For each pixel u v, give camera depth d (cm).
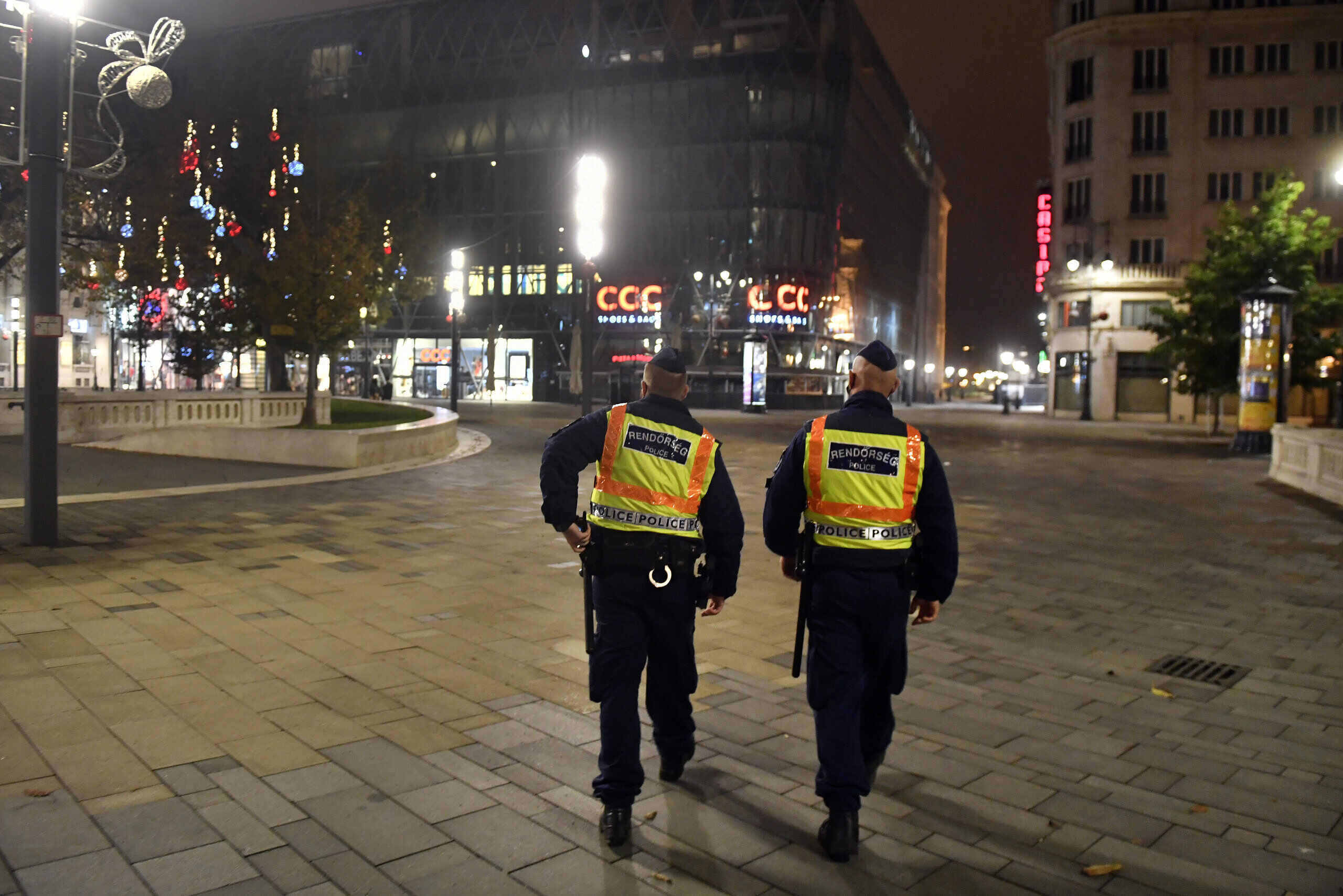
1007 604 770
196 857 309
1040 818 369
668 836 342
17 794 351
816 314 5978
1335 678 583
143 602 657
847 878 316
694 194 5906
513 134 6197
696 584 357
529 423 3152
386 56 6391
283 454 1647
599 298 6059
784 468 362
